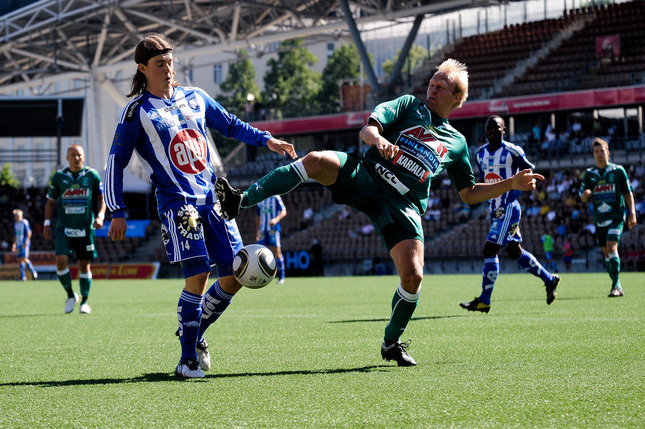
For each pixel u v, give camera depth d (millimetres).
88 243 18047
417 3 68312
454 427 5258
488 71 67750
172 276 55312
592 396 6211
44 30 70188
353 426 5348
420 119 8281
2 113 68875
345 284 32344
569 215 49906
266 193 7434
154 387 7207
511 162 15570
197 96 8625
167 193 8258
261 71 147625
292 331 12320
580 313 14211
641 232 46969
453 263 51719
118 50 77625
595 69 61188
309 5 68625
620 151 55438
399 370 7852
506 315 14188
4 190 73000
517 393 6395
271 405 6152
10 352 10359
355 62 118812
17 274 55344
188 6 65125
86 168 17875
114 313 18062
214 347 10328
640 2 66188
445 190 56719
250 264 7836
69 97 69125
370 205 8047
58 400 6637
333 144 70000
